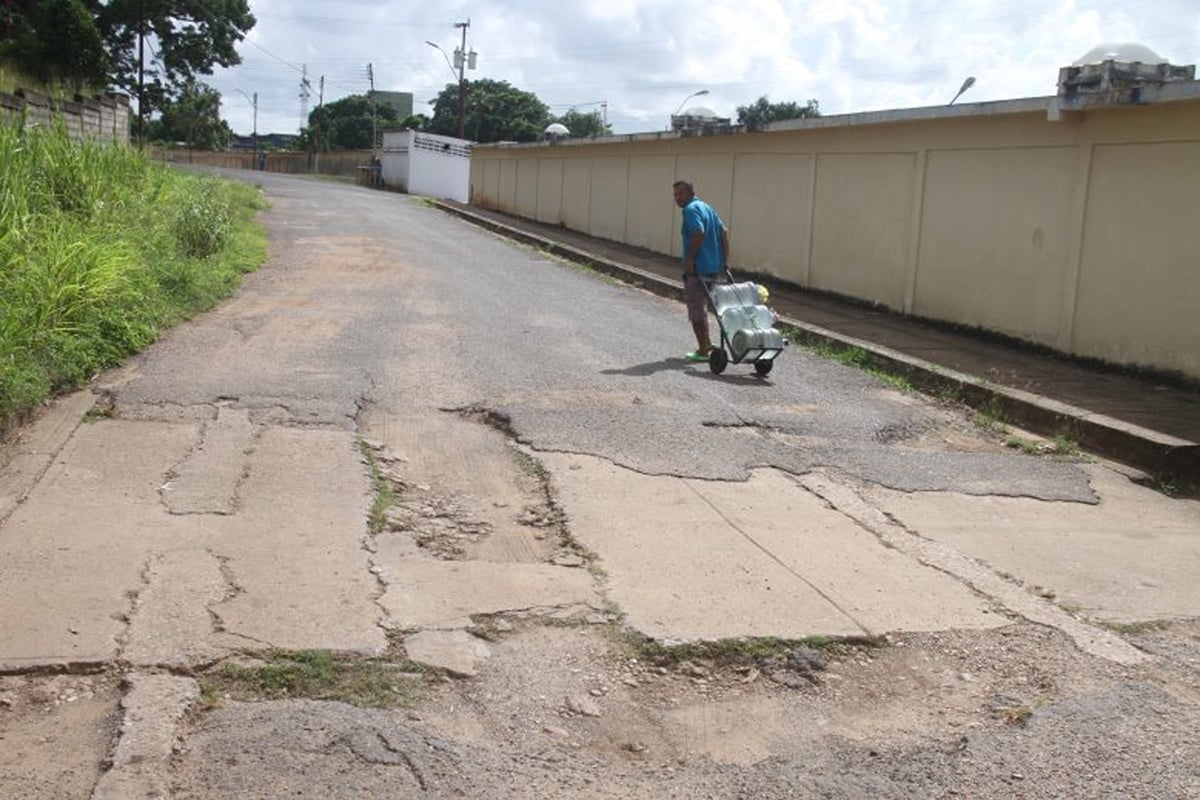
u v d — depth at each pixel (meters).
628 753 3.61
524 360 9.32
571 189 27.02
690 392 8.55
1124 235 10.29
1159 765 3.66
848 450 7.36
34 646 3.95
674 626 4.48
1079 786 3.51
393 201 35.00
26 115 13.10
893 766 3.59
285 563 4.83
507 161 32.72
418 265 16.12
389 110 81.19
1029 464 7.42
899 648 4.46
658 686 4.07
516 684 3.97
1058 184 11.09
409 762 3.41
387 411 7.40
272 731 3.52
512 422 7.29
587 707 3.87
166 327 9.53
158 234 12.30
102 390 7.36
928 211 13.12
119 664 3.87
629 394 8.31
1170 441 7.41
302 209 26.25
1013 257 11.76
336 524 5.33
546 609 4.57
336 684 3.85
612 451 6.82
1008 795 3.44
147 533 5.05
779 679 4.17
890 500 6.39
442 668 4.02
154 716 3.55
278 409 7.21
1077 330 10.87
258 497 5.62
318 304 11.62
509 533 5.45
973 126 12.28
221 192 21.14
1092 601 5.11
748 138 17.61
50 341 7.40
